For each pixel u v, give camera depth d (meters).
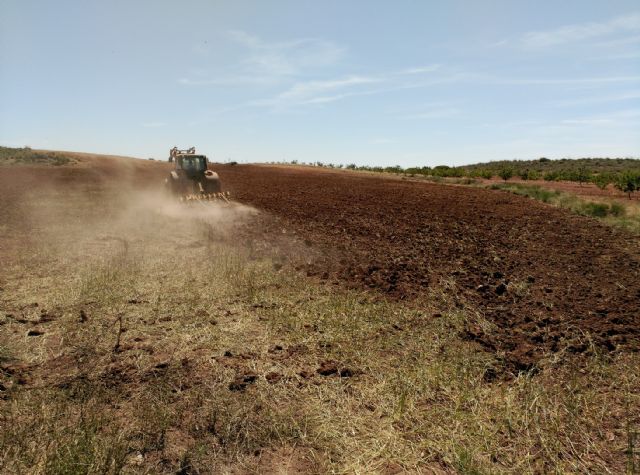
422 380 4.12
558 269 8.30
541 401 3.78
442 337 5.09
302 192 25.86
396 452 3.19
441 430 3.41
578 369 4.40
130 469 2.92
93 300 6.12
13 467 2.87
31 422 3.34
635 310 6.05
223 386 3.96
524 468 3.03
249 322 5.46
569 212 16.84
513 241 11.04
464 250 9.94
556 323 5.60
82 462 2.85
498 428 3.46
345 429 3.44
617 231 12.50
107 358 4.43
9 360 4.40
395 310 5.93
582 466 3.06
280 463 3.07
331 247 10.17
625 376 4.25
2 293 6.36
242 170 50.91
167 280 7.12
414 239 11.30
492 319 5.75
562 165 70.75
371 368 4.36
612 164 66.81
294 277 7.45
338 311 5.83
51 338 4.91
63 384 3.94
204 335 5.05
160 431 3.29
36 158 45.28
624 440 3.34
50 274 7.35
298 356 4.61
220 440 3.27
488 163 86.94
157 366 4.29
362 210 17.45
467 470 2.98
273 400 3.78
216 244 10.02
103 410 3.56
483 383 4.16
